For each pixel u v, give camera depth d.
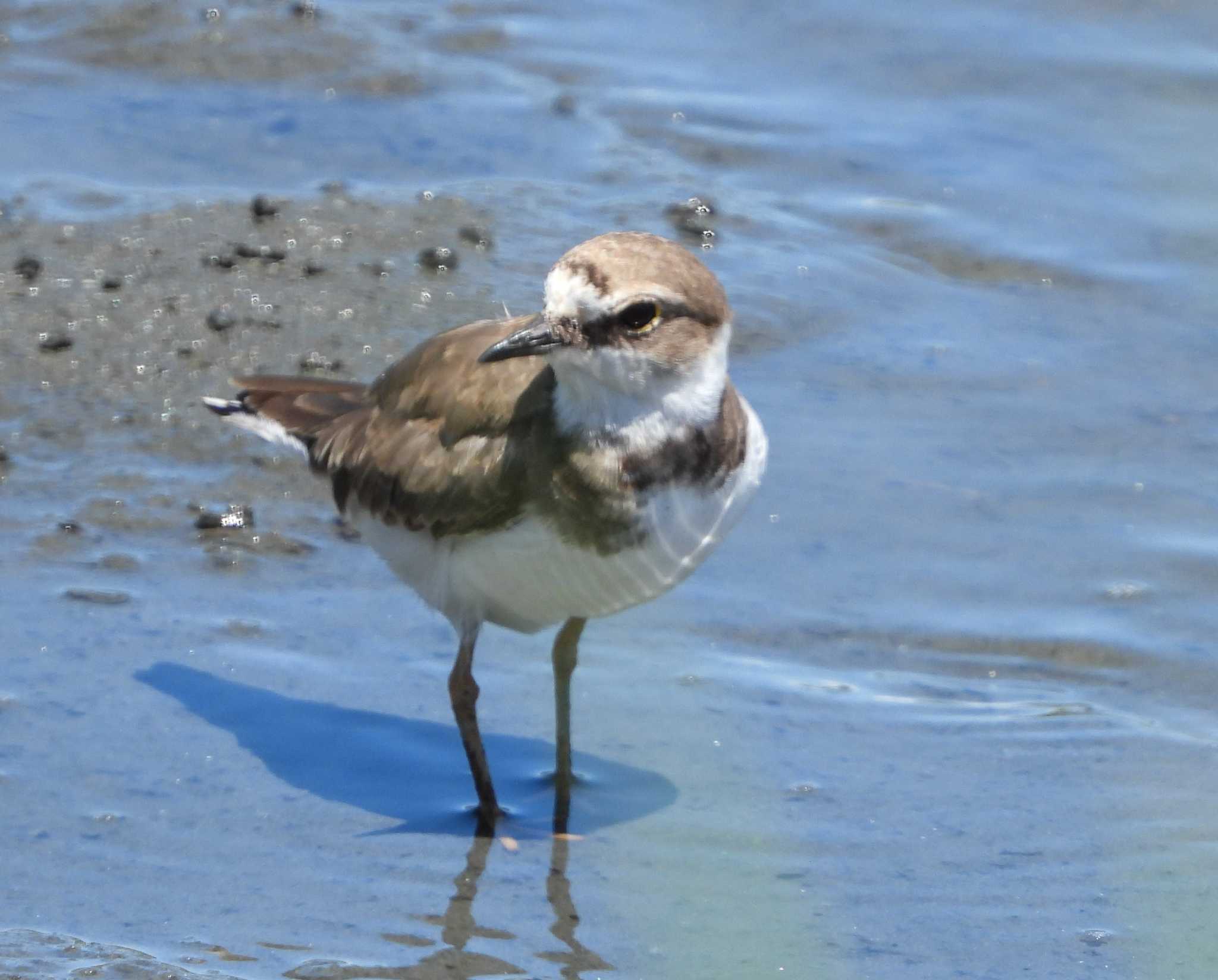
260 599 10.93
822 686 10.39
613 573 8.62
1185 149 16.97
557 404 8.48
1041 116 17.61
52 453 12.16
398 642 10.63
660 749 9.84
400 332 13.56
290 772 9.46
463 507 8.72
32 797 9.07
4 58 17.61
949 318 14.55
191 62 17.75
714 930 8.39
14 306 13.49
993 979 8.04
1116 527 11.94
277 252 14.39
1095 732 9.99
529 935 8.31
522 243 14.97
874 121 17.52
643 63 18.53
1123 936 8.34
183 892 8.47
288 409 10.17
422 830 9.11
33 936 8.02
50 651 10.26
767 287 14.70
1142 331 14.42
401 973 7.97
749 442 8.73
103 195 15.20
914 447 12.79
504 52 18.56
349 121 17.00
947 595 11.24
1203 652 10.72
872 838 9.09
